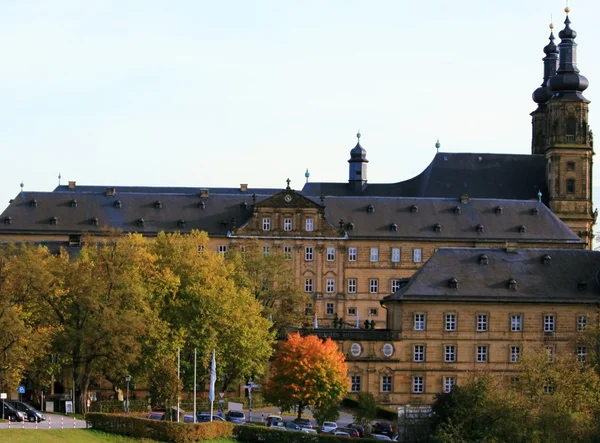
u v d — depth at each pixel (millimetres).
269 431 187375
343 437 188125
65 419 197875
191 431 179875
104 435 176625
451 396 196375
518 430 186750
